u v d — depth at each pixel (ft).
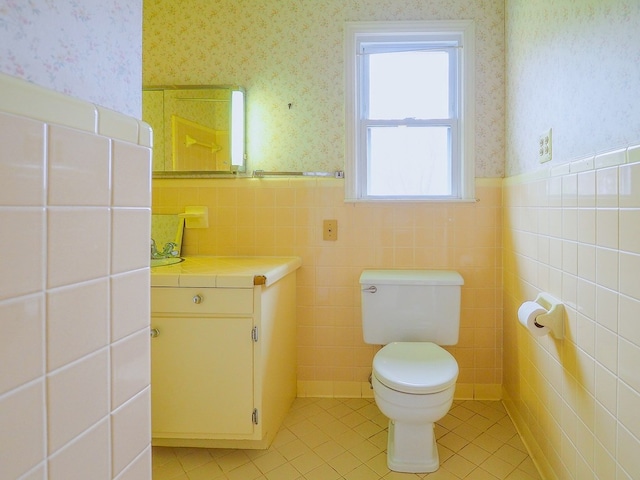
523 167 5.80
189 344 5.23
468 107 6.78
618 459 3.30
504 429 6.06
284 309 6.35
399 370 5.08
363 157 7.19
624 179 3.19
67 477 1.66
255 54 7.09
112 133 1.91
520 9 5.89
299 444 5.72
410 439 5.16
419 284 6.23
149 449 2.23
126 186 2.02
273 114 7.09
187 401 5.25
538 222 5.15
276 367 5.93
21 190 1.44
